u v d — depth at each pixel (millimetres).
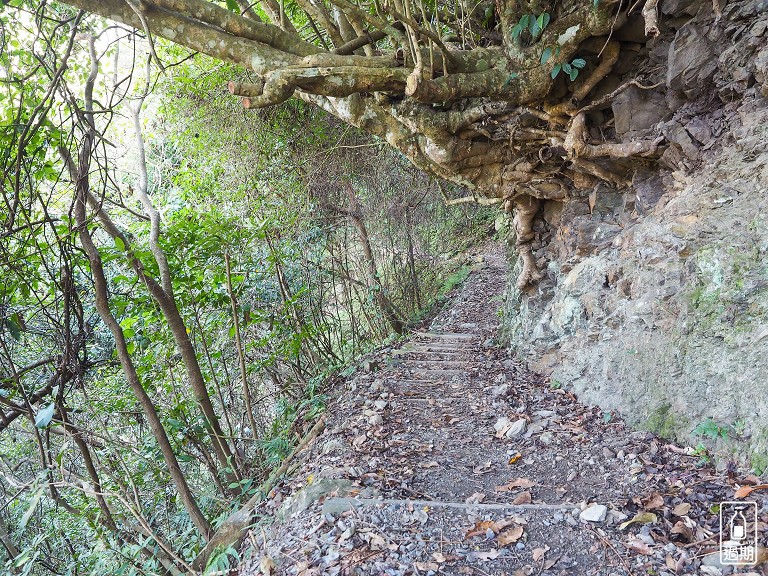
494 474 3896
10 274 3996
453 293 11812
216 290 6004
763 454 3055
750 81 3766
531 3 4652
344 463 4094
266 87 3924
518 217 6410
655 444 3807
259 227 6430
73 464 5406
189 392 6379
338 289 11414
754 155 3697
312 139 8797
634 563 2506
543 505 3127
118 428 5891
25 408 3959
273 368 7789
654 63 4594
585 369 5121
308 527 3146
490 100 5188
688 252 3975
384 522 3027
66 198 5836
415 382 6188
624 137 4742
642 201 4922
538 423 4668
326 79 4141
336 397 6312
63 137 3951
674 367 3895
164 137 10047
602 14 4340
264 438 6516
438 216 14047
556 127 5219
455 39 5715
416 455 4258
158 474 5680
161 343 6023
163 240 5273
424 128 5250
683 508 2861
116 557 4355
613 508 2994
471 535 2855
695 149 4246
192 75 8695
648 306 4250
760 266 3377
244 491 4629
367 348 9289
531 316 6543
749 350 3309
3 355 4043
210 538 4105
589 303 5129
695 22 4055
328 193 8992
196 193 8953
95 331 5820
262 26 4148
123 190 8984
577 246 5586
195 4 3830
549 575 2521
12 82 3531
